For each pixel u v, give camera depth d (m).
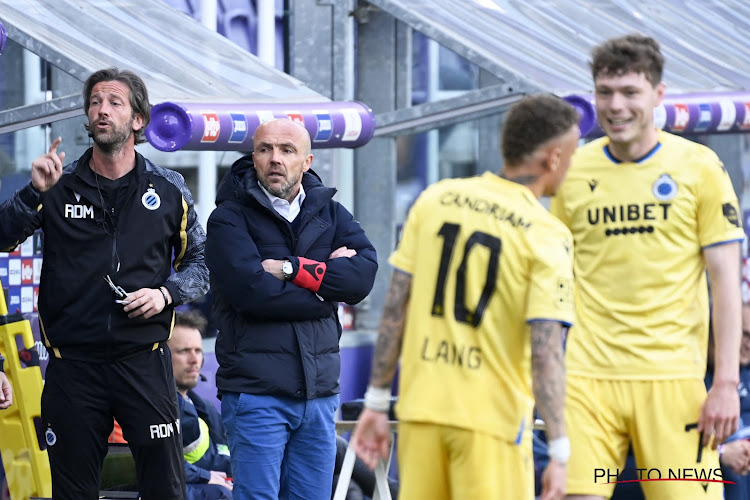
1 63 18.02
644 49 12.42
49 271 14.06
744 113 20.84
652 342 12.60
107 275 14.01
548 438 10.45
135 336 14.14
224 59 19.62
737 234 12.52
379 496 17.58
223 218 14.93
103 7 19.92
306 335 15.04
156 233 14.34
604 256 12.76
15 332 16.64
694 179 12.55
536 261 10.49
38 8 18.67
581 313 12.90
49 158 13.49
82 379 14.09
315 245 15.36
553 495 10.36
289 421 15.12
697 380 12.69
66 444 14.11
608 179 12.76
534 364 10.43
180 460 14.67
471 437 10.55
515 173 10.87
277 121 15.38
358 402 19.55
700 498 12.58
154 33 19.66
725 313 12.44
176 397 14.66
